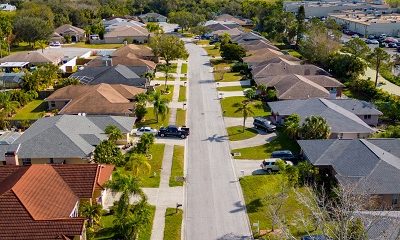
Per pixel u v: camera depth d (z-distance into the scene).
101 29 190.62
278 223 47.06
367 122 88.38
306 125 76.25
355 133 78.62
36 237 44.25
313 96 97.81
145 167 66.56
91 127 77.62
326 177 64.56
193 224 55.66
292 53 158.88
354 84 111.19
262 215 57.16
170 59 139.50
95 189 55.19
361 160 63.25
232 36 177.25
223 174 68.56
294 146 77.31
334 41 137.00
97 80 110.81
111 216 56.59
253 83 117.12
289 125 78.44
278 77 109.00
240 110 92.94
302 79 103.50
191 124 89.38
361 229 41.28
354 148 66.75
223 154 75.62
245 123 89.38
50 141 70.44
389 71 121.44
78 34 191.38
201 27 191.75
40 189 50.41
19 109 100.19
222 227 55.00
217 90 113.19
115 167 66.25
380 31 189.25
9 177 53.66
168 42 138.50
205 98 106.56
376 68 115.62
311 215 51.03
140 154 67.75
